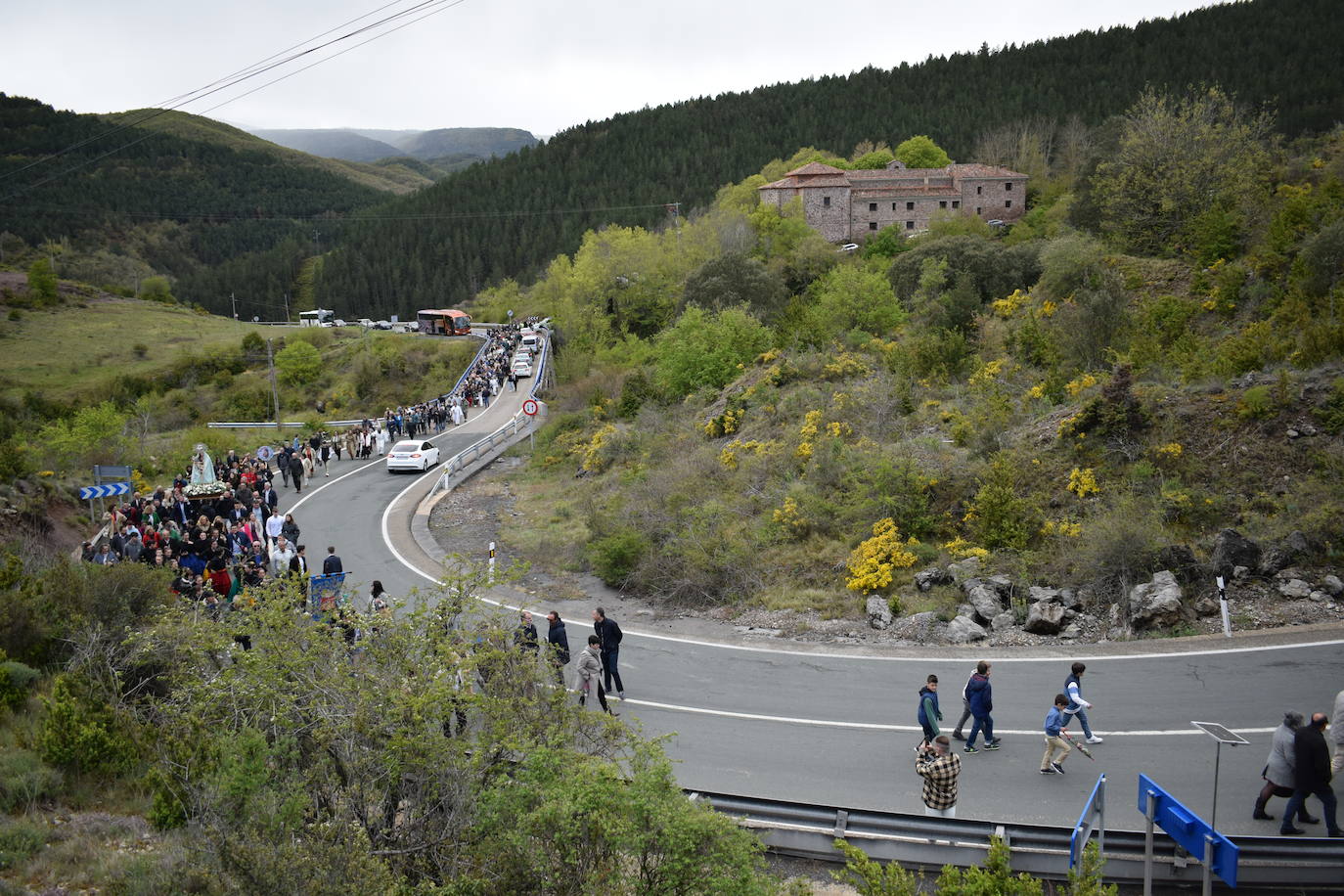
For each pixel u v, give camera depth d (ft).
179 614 32.48
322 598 31.04
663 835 20.77
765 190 248.73
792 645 50.90
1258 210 107.14
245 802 21.99
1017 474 60.90
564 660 41.34
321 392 227.81
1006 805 32.09
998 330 104.27
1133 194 124.57
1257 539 50.24
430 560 72.74
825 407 87.20
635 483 84.53
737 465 82.02
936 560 56.95
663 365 131.54
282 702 25.08
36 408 184.85
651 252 225.76
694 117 548.72
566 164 551.18
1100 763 34.94
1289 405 57.00
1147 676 42.22
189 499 75.10
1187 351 71.31
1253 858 26.96
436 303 475.31
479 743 24.90
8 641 39.50
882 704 42.01
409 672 26.73
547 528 82.12
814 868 29.53
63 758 31.48
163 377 237.86
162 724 29.07
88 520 80.48
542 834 21.70
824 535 64.23
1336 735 30.96
